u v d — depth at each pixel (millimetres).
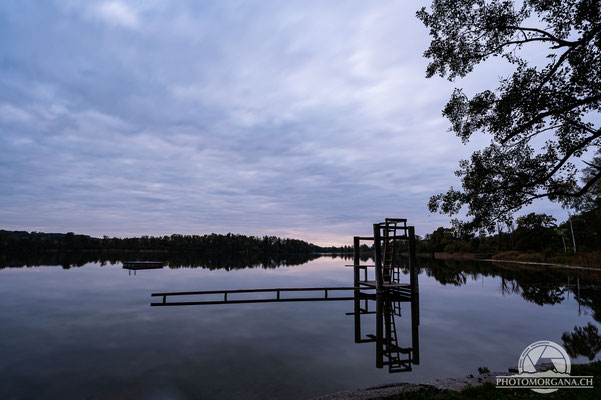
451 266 66375
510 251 81250
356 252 22266
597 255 48875
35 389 9148
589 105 8258
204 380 9703
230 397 8516
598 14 7664
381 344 13602
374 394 8273
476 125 9695
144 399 8438
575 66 8281
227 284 37156
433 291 30328
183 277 46281
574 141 9039
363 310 22375
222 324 17781
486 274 45844
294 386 9250
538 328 15992
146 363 11289
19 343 14023
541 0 8289
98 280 41344
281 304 25266
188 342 14078
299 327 17109
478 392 7211
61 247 167000
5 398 8594
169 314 20625
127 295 28812
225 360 11625
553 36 8312
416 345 13289
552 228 76125
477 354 12219
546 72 8406
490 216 9500
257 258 142625
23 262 80188
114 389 9109
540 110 8375
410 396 7508
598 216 48000
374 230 19438
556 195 9062
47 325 17484
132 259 106875
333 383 9484
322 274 53906
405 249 145375
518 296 26766
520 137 9172
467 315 19656
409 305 24234
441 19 9414
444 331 15828
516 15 8742
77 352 12656
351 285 36312
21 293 29703
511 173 9211
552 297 25484
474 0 8859
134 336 15164
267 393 8766
